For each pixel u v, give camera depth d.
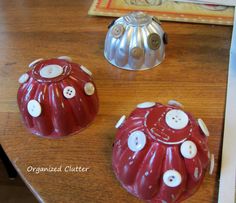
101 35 0.72
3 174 1.24
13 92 0.59
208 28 0.73
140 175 0.41
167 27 0.74
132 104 0.57
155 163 0.40
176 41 0.70
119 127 0.46
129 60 0.62
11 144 0.51
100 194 0.44
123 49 0.61
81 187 0.45
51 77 0.49
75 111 0.50
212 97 0.58
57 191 0.45
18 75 0.63
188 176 0.41
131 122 0.44
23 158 0.49
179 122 0.41
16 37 0.72
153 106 0.44
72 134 0.52
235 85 0.60
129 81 0.61
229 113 0.54
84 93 0.51
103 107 0.56
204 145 0.42
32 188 0.45
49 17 0.78
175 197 0.41
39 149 0.50
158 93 0.59
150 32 0.60
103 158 0.48
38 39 0.72
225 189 0.44
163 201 0.42
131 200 0.43
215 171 0.46
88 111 0.52
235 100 0.57
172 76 0.62
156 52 0.62
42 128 0.50
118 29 0.61
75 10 0.80
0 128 0.53
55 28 0.75
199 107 0.56
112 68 0.64
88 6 0.81
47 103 0.48
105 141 0.51
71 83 0.49
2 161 1.15
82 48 0.69
